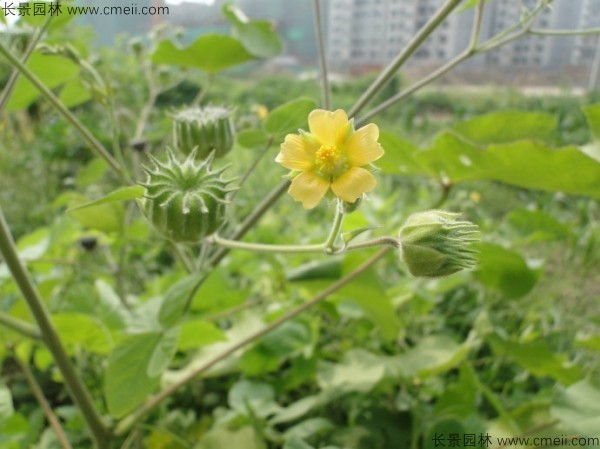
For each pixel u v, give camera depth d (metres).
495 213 0.40
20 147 0.50
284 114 0.12
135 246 0.27
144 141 0.17
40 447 0.16
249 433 0.14
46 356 0.18
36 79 0.12
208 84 0.19
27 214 0.41
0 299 0.20
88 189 0.36
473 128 0.16
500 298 0.22
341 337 0.21
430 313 0.23
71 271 0.23
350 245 0.10
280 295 0.21
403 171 0.16
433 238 0.09
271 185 0.40
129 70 0.44
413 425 0.15
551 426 0.13
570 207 0.35
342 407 0.17
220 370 0.17
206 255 0.13
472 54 0.12
